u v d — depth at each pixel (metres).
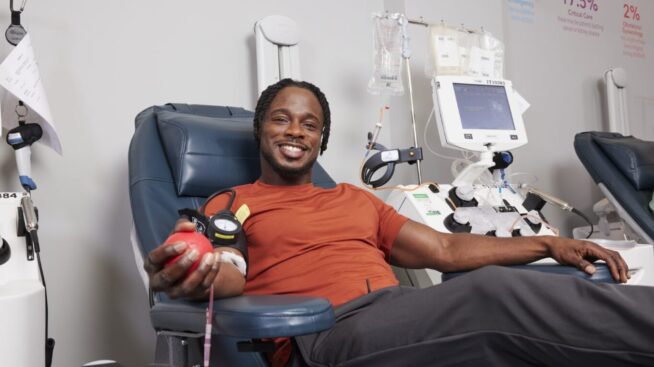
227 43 2.33
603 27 3.88
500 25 3.12
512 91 2.36
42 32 1.93
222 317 0.86
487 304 0.95
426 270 1.97
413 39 2.79
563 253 1.38
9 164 1.83
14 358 1.26
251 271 1.36
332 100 2.63
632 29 4.09
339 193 1.55
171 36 2.20
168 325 0.99
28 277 1.46
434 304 1.00
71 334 1.92
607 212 2.75
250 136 1.67
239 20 2.37
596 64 3.80
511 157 2.33
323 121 1.61
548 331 0.88
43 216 1.90
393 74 2.42
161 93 2.16
